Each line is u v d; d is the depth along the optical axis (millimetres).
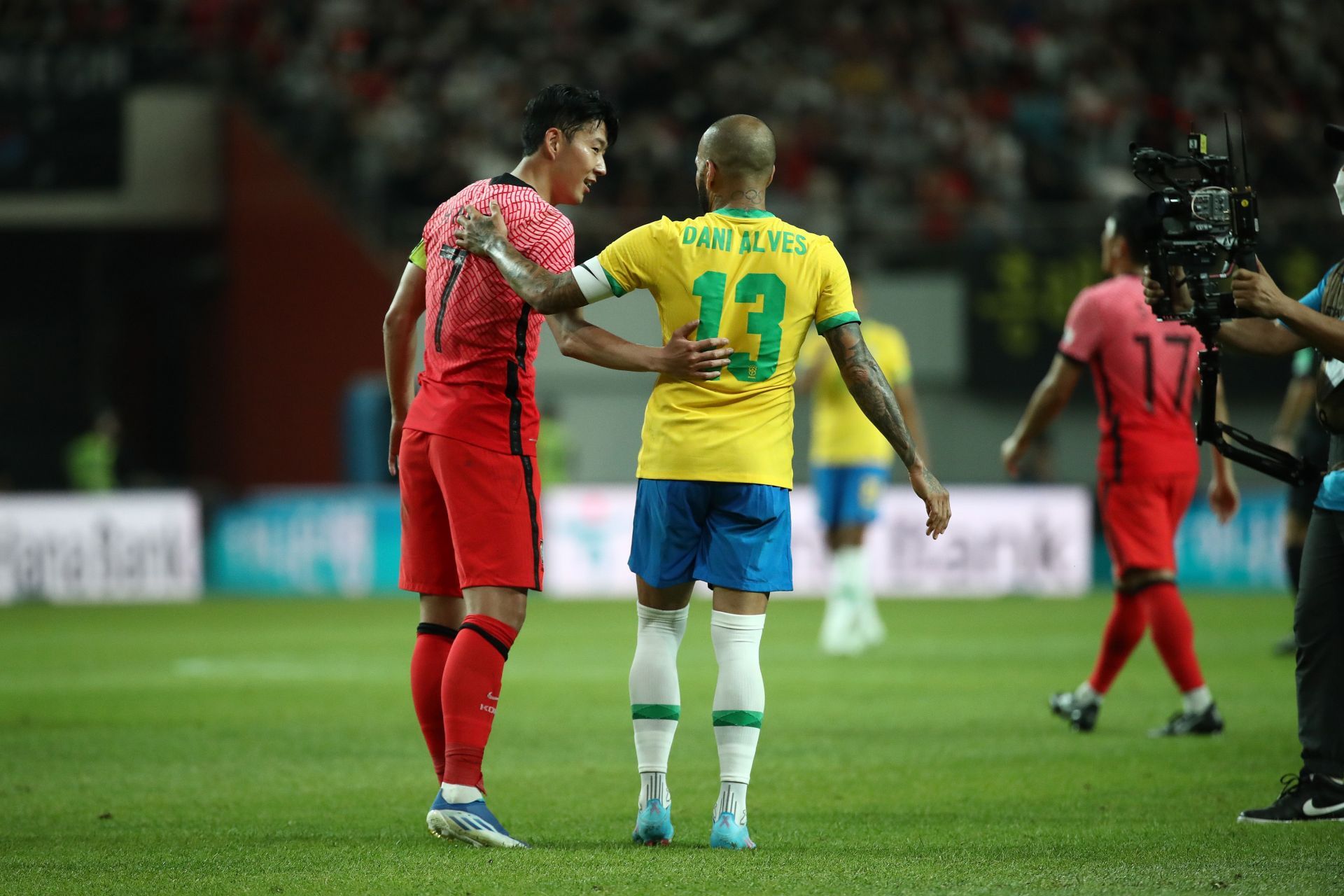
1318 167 82312
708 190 17047
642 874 15086
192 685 34844
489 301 17047
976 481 74875
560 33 87688
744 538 16594
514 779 22078
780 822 18422
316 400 77125
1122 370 25625
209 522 68438
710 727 27672
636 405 77062
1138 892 14164
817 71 87250
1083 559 64688
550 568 66625
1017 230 72375
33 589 66000
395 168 80188
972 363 72500
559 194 17938
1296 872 15047
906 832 17625
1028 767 22672
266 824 18484
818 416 41719
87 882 14992
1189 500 26078
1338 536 17766
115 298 83500
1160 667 37719
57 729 27578
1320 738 18062
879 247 75000
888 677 35719
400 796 20594
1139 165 17375
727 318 16516
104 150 76250
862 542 42000
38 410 83875
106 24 83625
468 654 16906
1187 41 87875
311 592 68188
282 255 77188
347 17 86938
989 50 88188
